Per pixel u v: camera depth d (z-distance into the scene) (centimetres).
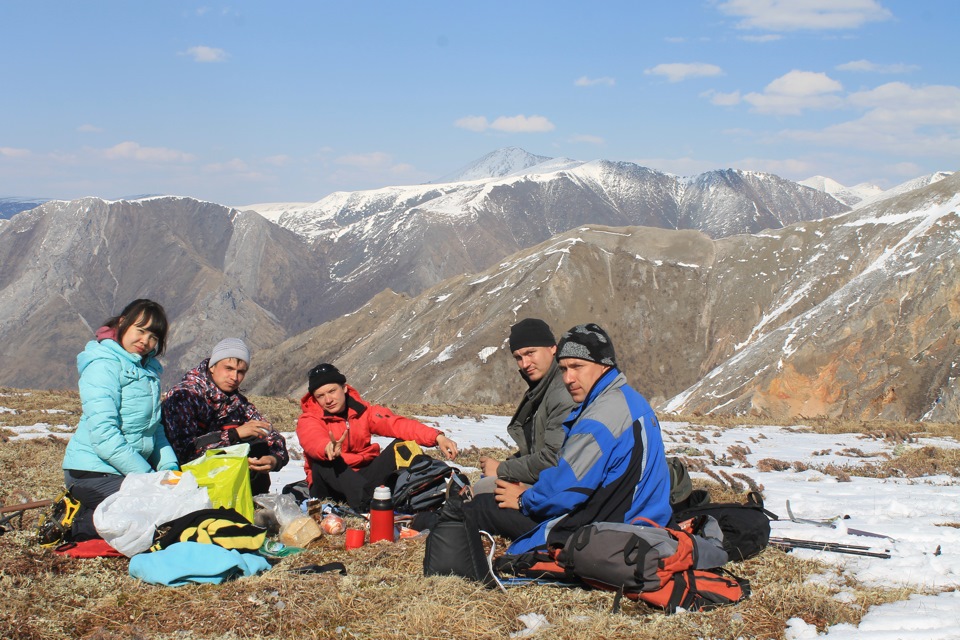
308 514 737
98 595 508
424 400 11788
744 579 546
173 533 571
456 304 14488
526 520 618
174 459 711
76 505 618
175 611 483
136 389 657
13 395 1911
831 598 513
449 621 471
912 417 8275
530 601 509
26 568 534
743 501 887
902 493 994
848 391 8762
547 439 651
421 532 671
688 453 1477
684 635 464
